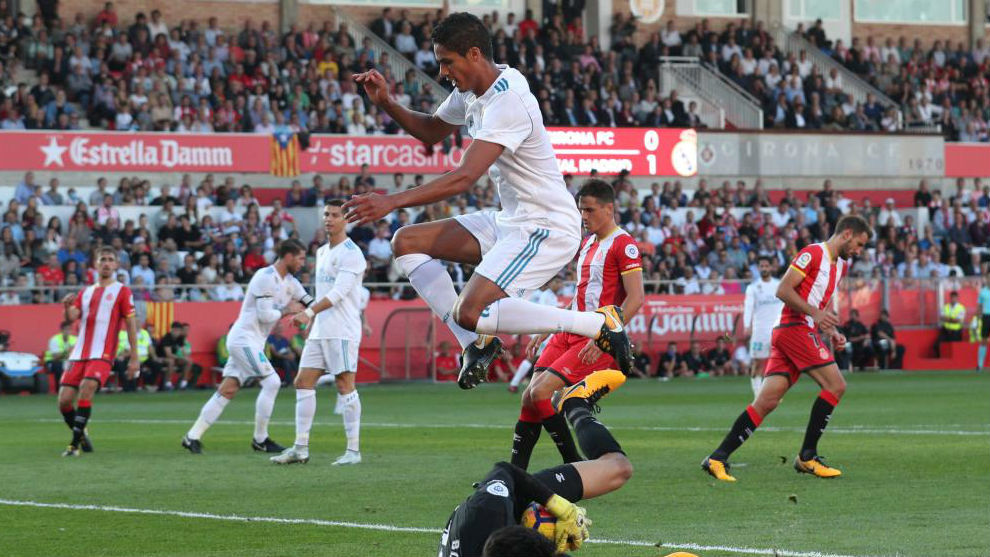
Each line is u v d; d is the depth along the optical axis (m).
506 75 10.46
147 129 46.88
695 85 60.22
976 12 70.25
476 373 10.75
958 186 60.41
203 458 19.64
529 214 10.58
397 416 28.88
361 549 11.43
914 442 21.09
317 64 51.66
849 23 67.94
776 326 16.73
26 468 18.30
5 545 11.78
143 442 22.53
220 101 48.44
